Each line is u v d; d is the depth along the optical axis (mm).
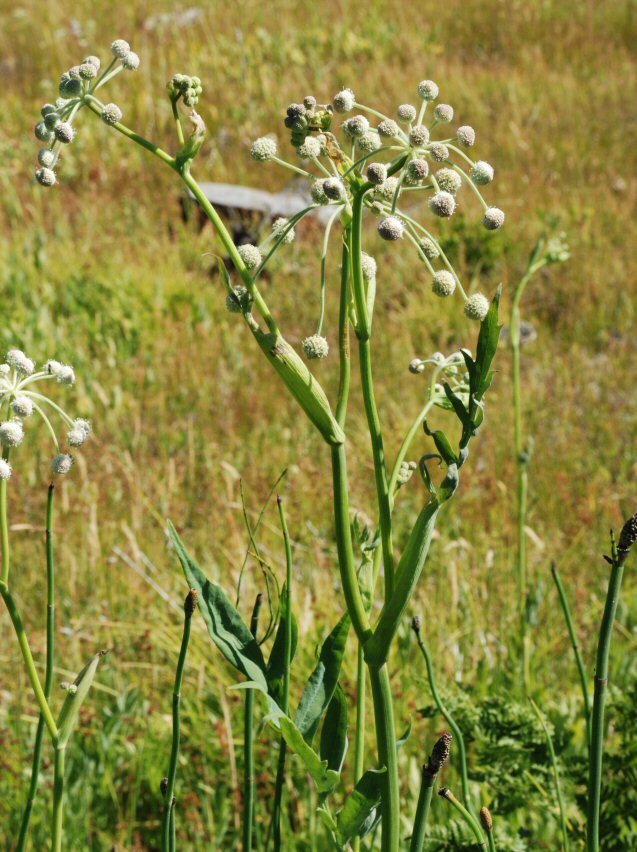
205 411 5941
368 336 1394
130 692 3543
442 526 4730
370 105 11797
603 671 1558
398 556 4305
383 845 1402
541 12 14750
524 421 5703
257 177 10250
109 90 11492
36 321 6762
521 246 8125
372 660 1377
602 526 4711
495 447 5430
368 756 3082
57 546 4484
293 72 12758
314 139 1400
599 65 13133
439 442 1317
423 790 1379
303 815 2900
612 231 8695
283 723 1366
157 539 4586
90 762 3131
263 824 2945
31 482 5012
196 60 12883
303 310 7340
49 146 1418
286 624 1530
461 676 3361
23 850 1782
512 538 4434
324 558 4227
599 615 3941
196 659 3607
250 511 4777
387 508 1386
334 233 8492
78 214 8781
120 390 5953
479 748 2428
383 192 1432
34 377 1513
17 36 14398
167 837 1655
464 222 8164
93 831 2973
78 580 4227
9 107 11852
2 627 3955
